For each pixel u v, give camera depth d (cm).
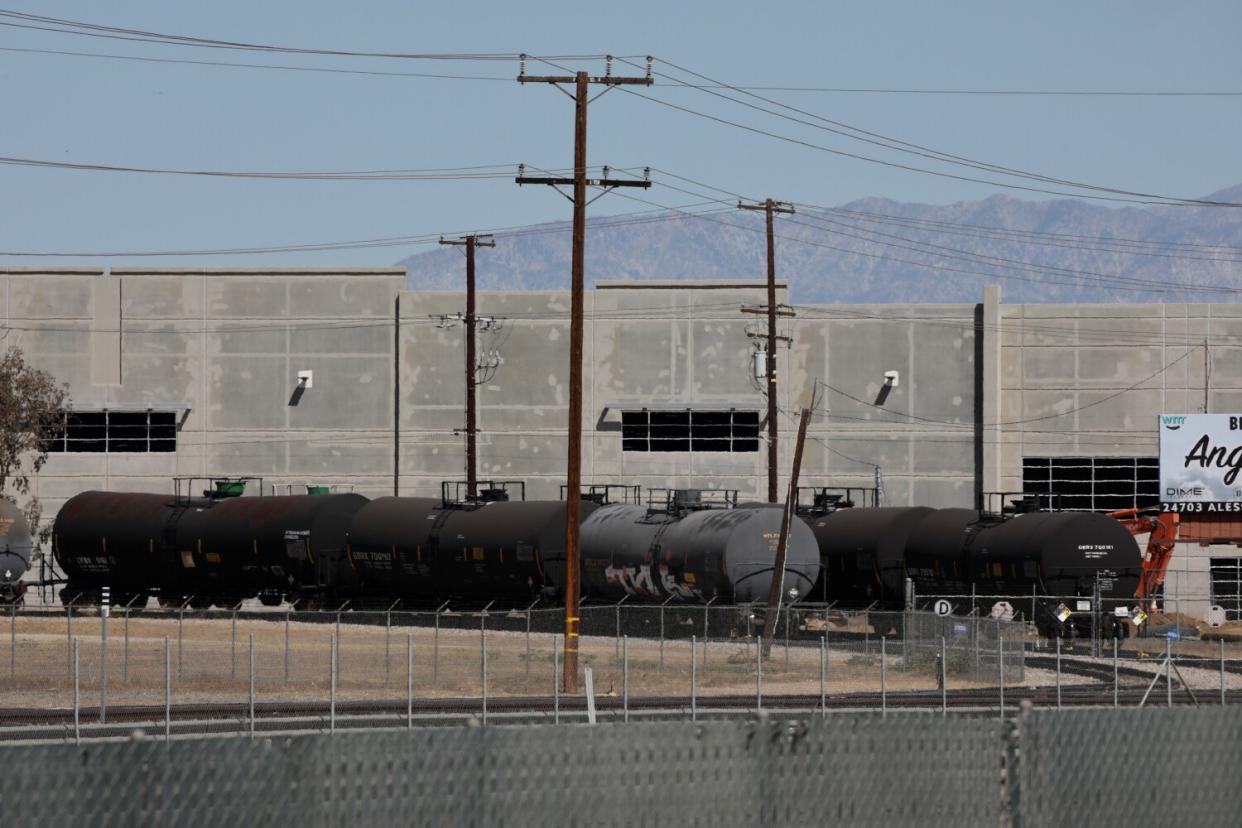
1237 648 15325
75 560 19925
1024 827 4516
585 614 16700
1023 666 11375
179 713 9569
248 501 18888
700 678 11881
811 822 4338
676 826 4216
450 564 17275
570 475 11394
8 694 10656
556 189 11844
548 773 4131
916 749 4450
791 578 15362
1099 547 15900
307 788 3966
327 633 15938
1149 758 4678
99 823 3816
